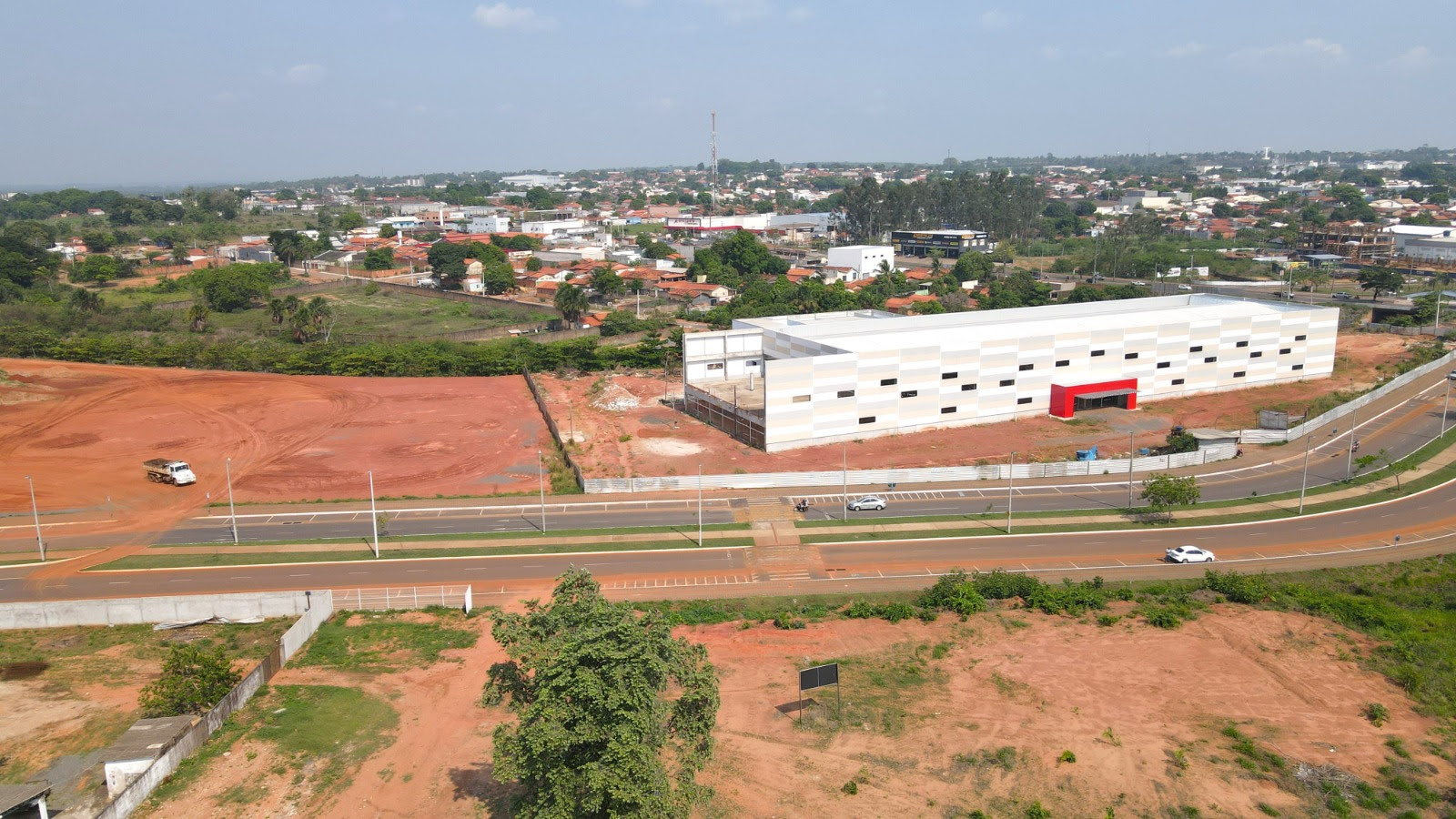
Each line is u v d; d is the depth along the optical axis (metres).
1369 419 117.81
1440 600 69.81
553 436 114.75
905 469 98.00
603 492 94.81
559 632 44.66
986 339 114.88
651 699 39.31
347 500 93.56
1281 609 67.94
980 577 72.06
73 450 109.44
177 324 186.12
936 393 113.56
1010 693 56.78
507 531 84.25
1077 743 51.44
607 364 158.25
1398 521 85.56
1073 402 119.56
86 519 88.94
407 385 143.00
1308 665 59.91
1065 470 99.38
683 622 66.56
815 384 106.75
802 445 107.75
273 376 146.62
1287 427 111.50
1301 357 135.88
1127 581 73.31
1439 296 179.12
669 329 189.62
